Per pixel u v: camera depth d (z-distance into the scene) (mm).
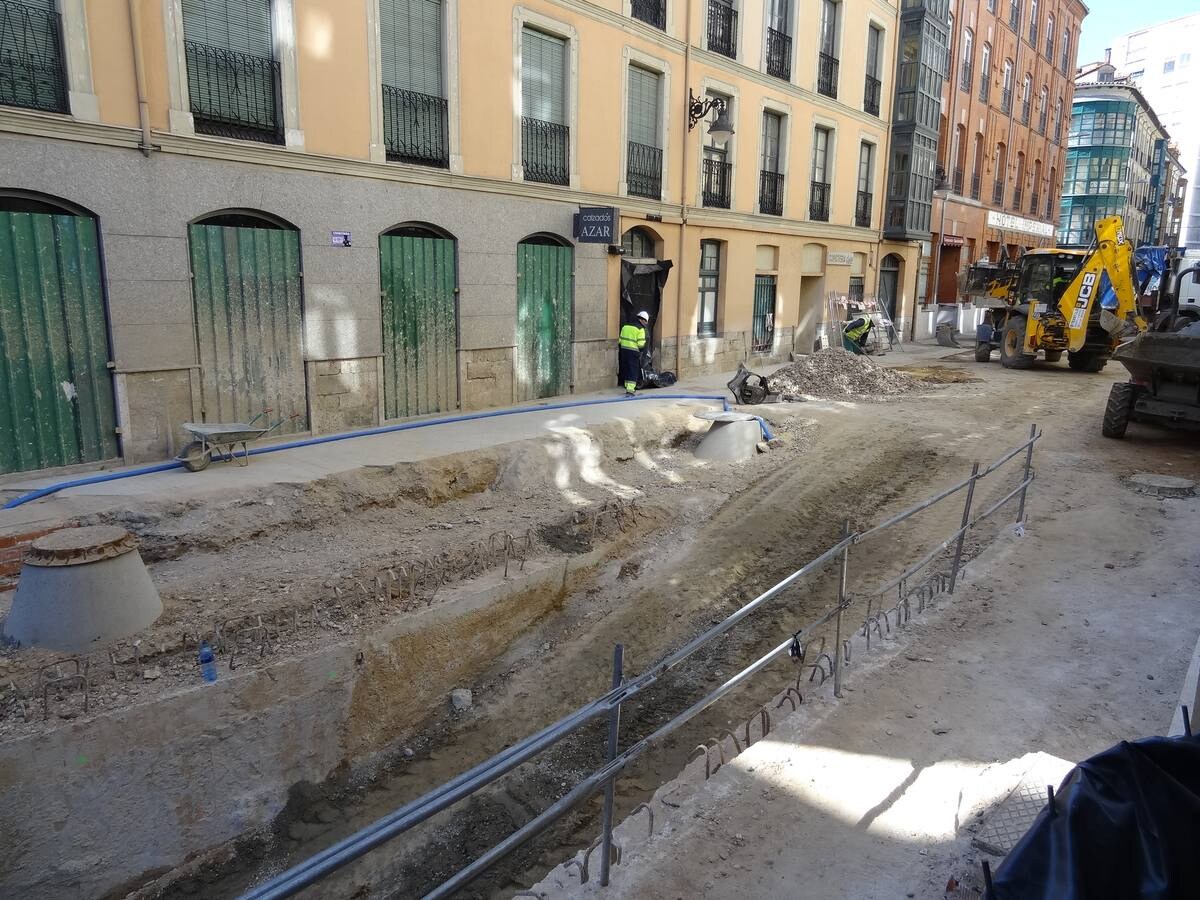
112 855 5312
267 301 10164
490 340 13094
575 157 14156
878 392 16469
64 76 8188
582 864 3477
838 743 4453
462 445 10250
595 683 7152
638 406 13555
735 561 8898
